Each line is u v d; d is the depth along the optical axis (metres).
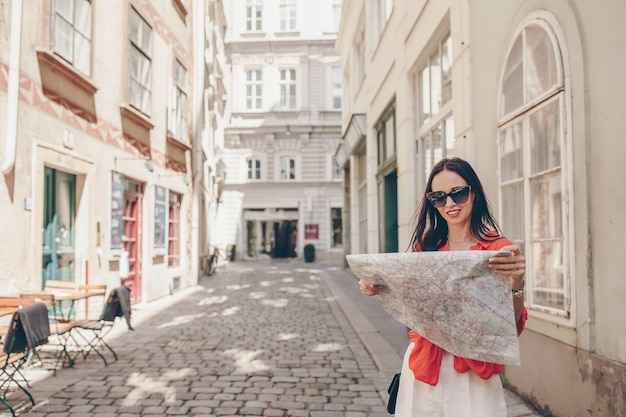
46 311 4.18
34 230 6.25
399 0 8.83
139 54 10.09
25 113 6.12
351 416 3.84
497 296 1.68
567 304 3.33
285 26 28.28
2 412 3.89
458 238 2.01
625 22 2.77
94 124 8.11
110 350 5.69
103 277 8.41
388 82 10.16
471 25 5.18
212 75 19.41
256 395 4.34
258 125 27.95
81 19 7.60
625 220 2.78
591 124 3.11
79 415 3.83
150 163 9.96
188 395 4.33
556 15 3.48
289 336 6.96
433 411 1.83
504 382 4.39
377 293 1.91
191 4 14.52
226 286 14.16
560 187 3.49
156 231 11.02
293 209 28.55
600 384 2.97
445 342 1.77
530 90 3.89
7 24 5.68
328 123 27.95
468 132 5.19
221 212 27.33
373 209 12.48
